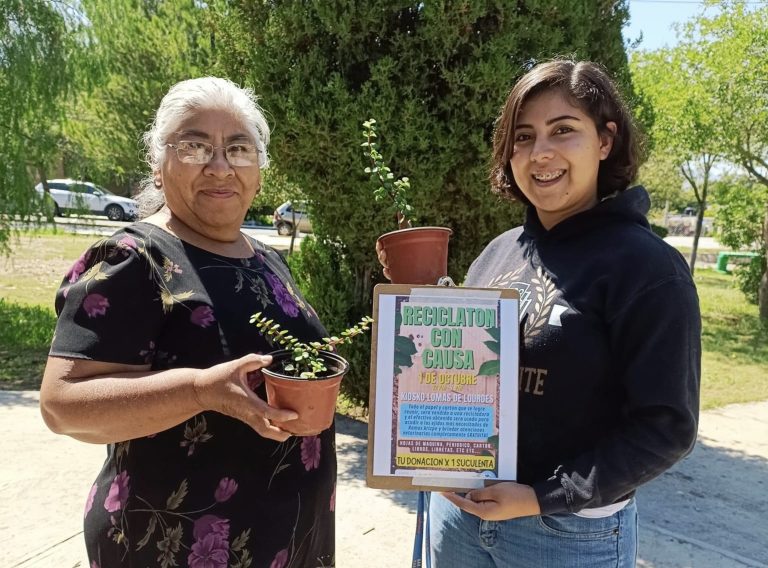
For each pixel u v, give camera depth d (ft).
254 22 13.80
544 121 5.22
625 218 5.21
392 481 4.85
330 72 13.15
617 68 13.65
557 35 12.25
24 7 22.91
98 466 12.48
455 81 12.26
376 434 4.85
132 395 4.42
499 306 4.92
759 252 41.73
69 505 10.86
